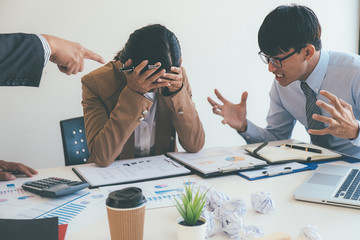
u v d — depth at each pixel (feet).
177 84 4.82
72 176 4.44
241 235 2.78
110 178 4.17
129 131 4.64
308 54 4.94
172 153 5.29
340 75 5.42
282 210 3.31
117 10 9.12
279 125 6.41
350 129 4.21
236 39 10.40
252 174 4.29
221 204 3.27
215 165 4.50
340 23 11.41
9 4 8.27
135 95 4.49
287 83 5.25
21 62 3.17
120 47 9.28
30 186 3.82
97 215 3.23
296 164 4.67
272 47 4.87
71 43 3.53
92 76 5.15
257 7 10.50
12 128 8.61
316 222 3.06
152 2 9.39
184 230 2.49
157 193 3.73
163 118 5.32
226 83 10.50
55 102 8.89
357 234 2.84
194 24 9.89
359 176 3.98
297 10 4.81
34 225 2.74
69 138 5.36
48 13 8.59
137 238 2.55
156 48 4.30
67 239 2.81
